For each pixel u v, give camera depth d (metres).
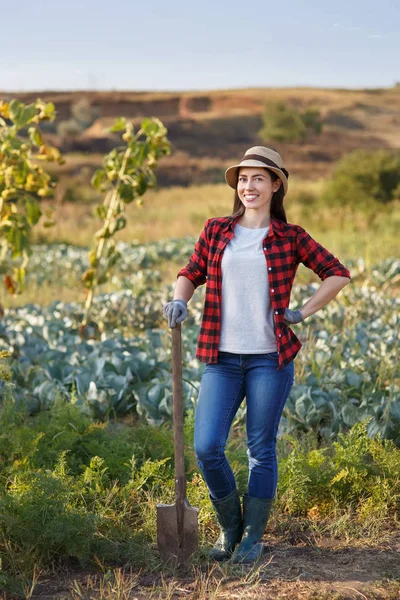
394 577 3.46
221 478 3.53
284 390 3.48
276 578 3.44
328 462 4.59
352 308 9.55
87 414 5.81
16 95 80.25
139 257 16.52
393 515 4.22
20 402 5.53
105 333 8.88
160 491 4.40
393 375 6.35
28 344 7.57
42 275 14.48
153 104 83.38
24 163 7.44
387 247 18.38
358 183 29.19
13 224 7.65
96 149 65.38
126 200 8.31
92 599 3.27
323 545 3.85
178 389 3.48
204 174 61.66
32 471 4.14
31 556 3.55
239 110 86.06
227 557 3.65
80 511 3.78
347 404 5.47
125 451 4.71
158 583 3.43
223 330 3.50
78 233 25.33
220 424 3.47
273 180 3.55
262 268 3.43
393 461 4.45
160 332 8.23
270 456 3.55
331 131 81.69
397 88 99.81
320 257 3.49
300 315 3.42
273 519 4.08
